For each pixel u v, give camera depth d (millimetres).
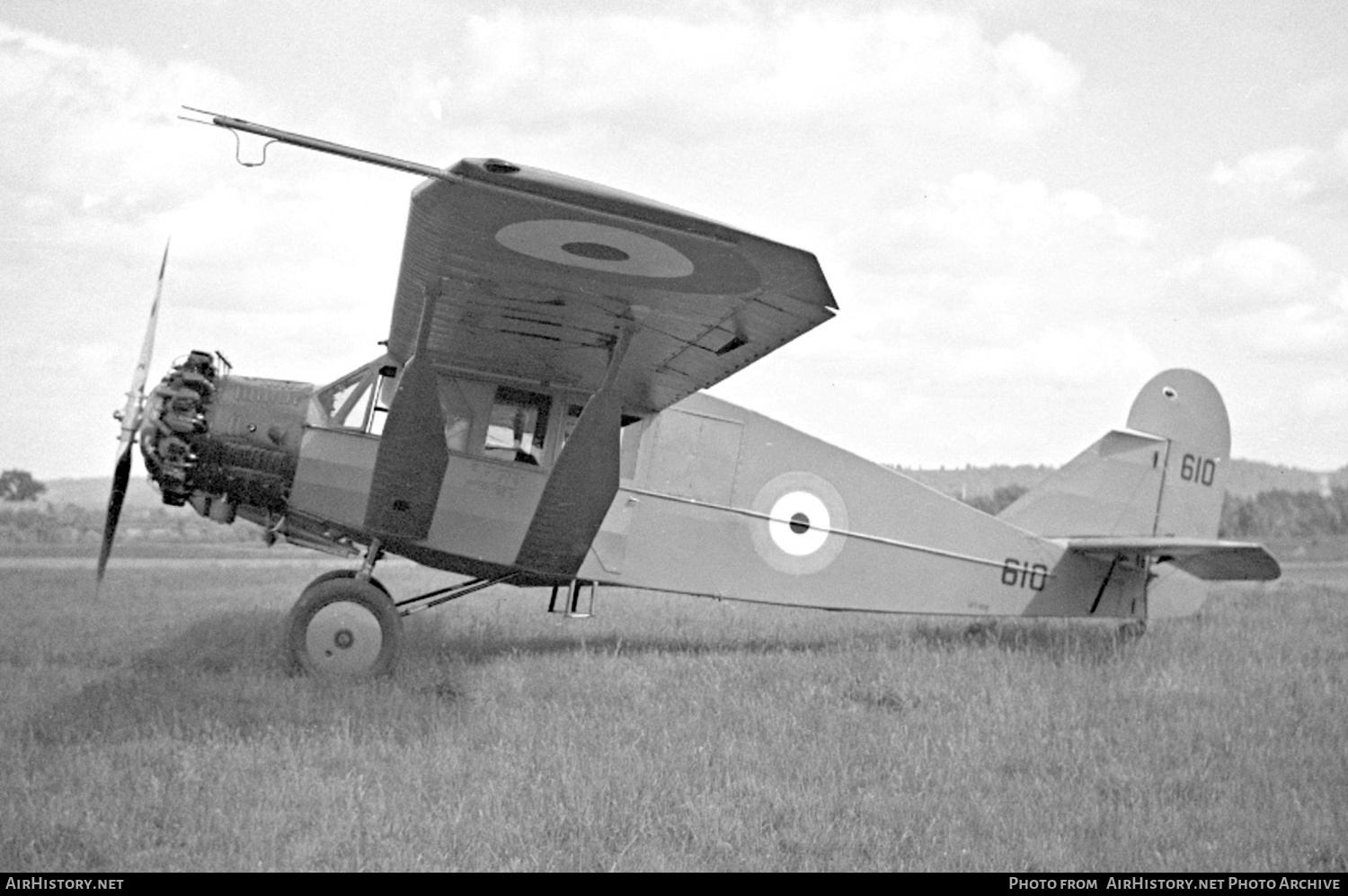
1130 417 11922
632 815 5332
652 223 5965
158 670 8523
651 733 6773
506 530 8977
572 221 6035
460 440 9062
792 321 7254
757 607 13867
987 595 11047
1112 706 8055
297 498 8625
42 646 9469
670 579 9984
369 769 5887
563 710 7371
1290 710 8062
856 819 5551
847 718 7457
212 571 18969
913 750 6707
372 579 8555
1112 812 5766
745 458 10266
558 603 14141
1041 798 5984
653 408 10008
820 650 10367
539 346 8531
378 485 7988
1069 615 11320
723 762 6305
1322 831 5469
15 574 16375
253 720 6812
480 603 14133
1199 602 11883
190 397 8359
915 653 9773
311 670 8156
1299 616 13586
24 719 6645
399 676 8219
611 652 9961
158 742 6148
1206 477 12023
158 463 8383
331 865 4656
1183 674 9141
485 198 5836
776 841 5227
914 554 10828
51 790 5359
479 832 5047
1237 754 6852
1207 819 5707
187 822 4996
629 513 9859
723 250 6215
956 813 5672
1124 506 11797
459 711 7180
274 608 12664
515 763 6078
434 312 7980
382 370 8992
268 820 5066
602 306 7539
